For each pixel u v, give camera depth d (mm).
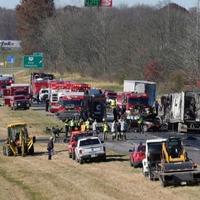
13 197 93375
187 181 91000
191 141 149750
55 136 165375
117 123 159500
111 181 100625
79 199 87875
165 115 179500
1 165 128750
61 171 115875
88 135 133875
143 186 93562
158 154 99438
